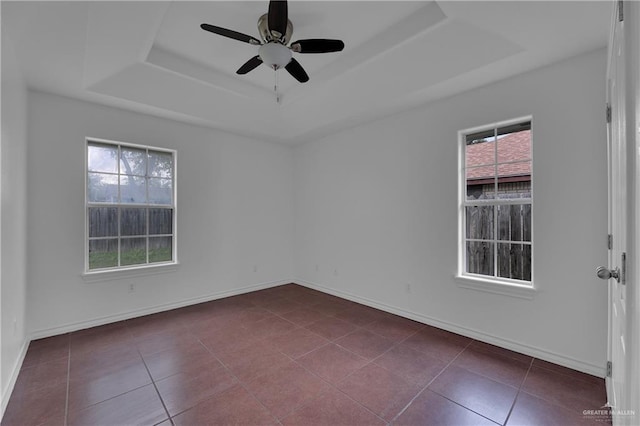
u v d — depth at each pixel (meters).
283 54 2.23
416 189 3.52
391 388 2.18
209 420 1.85
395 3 2.33
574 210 2.40
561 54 2.36
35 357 2.62
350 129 4.32
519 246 2.82
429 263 3.40
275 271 5.16
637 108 0.82
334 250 4.60
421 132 3.46
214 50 2.99
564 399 2.03
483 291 2.94
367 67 3.02
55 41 2.24
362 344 2.90
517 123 2.82
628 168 0.94
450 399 2.05
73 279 3.21
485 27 2.15
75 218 3.23
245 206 4.75
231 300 4.35
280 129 4.64
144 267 3.70
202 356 2.66
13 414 1.90
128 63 2.81
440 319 3.30
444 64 2.69
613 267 1.64
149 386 2.20
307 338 3.04
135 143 3.65
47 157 3.06
